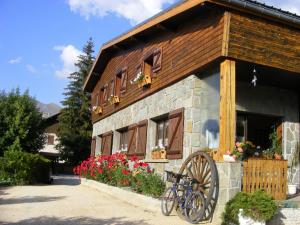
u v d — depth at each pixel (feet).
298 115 40.47
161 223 27.14
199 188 29.12
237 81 37.47
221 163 27.68
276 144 39.29
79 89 140.26
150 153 43.09
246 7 29.45
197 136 34.09
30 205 32.99
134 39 48.93
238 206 25.03
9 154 55.57
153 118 43.27
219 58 29.99
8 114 67.05
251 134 38.91
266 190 28.53
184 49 36.52
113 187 42.37
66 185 60.54
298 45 32.60
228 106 28.96
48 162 63.67
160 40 42.78
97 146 70.79
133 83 49.24
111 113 61.11
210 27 31.89
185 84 36.24
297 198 31.17
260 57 30.50
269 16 30.66
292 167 39.04
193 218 27.68
